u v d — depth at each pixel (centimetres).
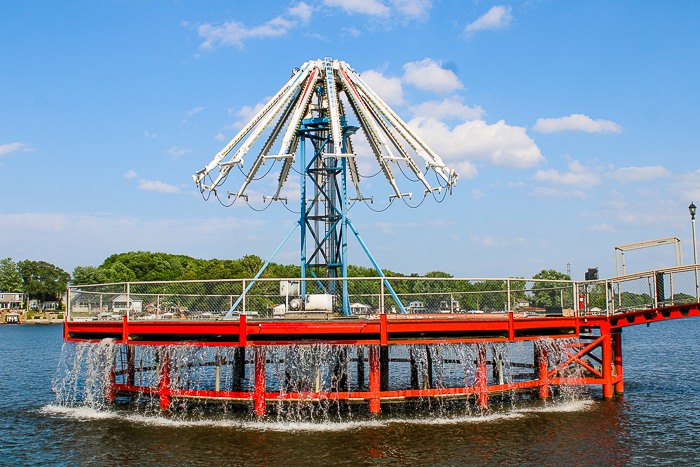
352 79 2888
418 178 2875
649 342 6328
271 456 1712
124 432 1992
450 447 1797
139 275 17600
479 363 2269
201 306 2481
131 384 2641
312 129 2870
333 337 2083
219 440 1870
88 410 2342
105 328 2281
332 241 2858
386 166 3022
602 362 2519
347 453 1734
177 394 2212
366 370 3136
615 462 1681
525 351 4491
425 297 2614
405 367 3525
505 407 2320
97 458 1731
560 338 2438
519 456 1722
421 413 2208
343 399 2191
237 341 2119
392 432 1950
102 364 2442
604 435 1945
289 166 3083
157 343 2159
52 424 2133
